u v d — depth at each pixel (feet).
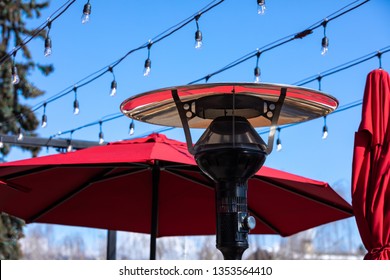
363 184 13.89
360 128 14.23
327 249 110.01
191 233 26.43
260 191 23.41
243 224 14.20
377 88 14.56
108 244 37.09
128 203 25.11
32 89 64.49
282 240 109.81
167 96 14.74
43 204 24.40
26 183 22.07
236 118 14.62
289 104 15.23
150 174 23.67
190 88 13.98
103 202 24.86
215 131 14.46
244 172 14.38
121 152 19.13
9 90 63.67
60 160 18.63
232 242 14.14
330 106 15.15
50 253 167.22
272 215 25.23
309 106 15.24
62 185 23.15
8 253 61.16
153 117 16.16
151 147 19.48
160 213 25.77
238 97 14.40
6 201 23.26
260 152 14.44
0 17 65.87
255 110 14.62
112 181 23.90
